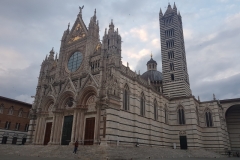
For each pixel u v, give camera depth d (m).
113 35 53.22
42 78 66.50
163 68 83.06
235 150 85.00
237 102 81.00
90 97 51.25
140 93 57.62
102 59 50.47
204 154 59.75
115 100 46.09
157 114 64.50
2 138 71.44
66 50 65.25
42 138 57.69
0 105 72.81
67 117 54.16
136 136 50.75
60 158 34.41
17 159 29.22
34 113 62.47
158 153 47.31
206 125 73.25
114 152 36.56
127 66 56.66
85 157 34.38
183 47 87.81
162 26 89.88
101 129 44.88
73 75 57.81
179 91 76.50
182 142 67.75
